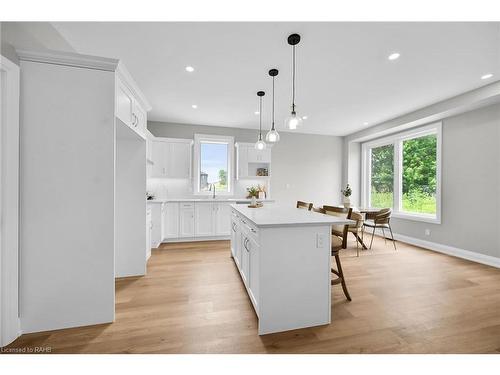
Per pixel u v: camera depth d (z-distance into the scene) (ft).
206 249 13.17
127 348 5.04
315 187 20.07
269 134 9.30
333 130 18.79
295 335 5.52
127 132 8.13
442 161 13.08
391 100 12.12
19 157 5.33
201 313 6.44
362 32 6.70
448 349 5.07
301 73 9.25
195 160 16.74
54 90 5.55
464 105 11.09
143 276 9.17
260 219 6.18
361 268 10.11
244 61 8.36
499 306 6.89
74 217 5.75
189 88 10.77
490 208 10.92
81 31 6.69
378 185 18.61
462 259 11.45
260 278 5.57
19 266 5.41
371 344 5.21
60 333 5.53
